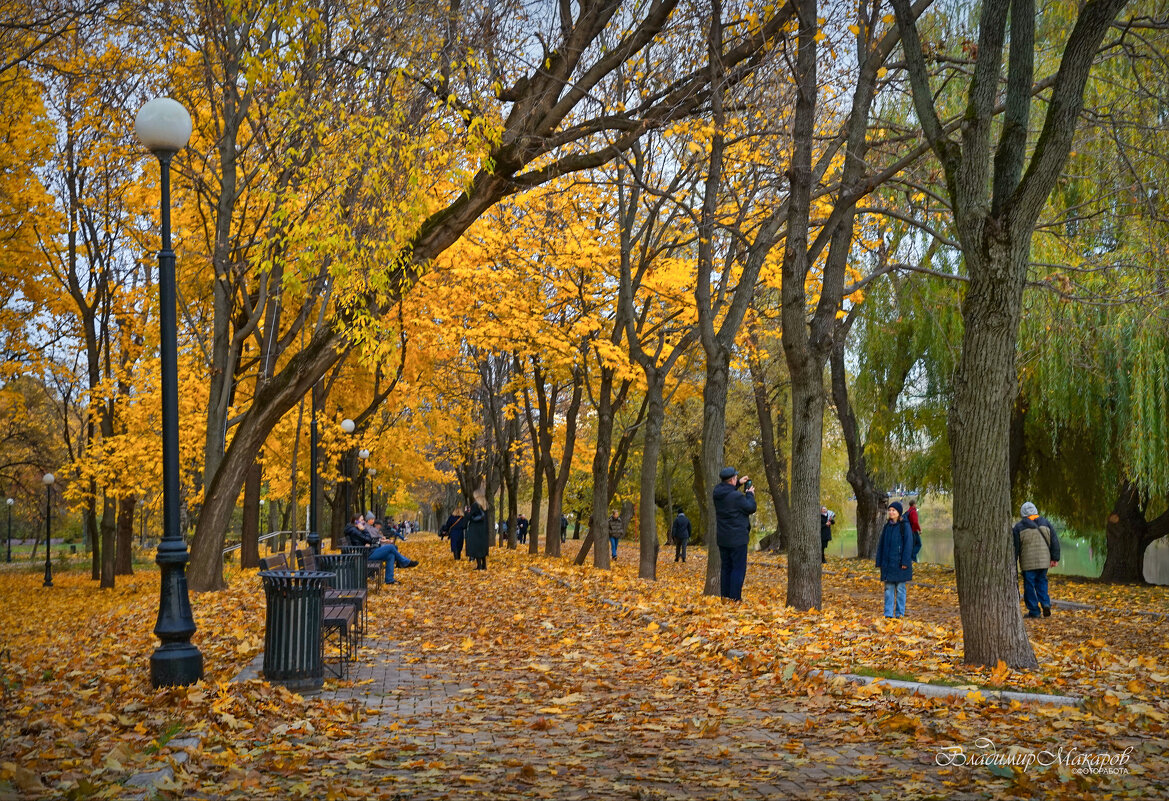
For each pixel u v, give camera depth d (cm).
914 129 1480
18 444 4481
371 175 1445
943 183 1797
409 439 3869
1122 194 1798
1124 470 2211
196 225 2267
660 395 2241
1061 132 842
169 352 902
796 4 1359
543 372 3088
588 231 2267
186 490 3700
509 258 2373
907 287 2538
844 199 1375
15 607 2700
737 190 1880
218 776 538
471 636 1227
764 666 886
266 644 841
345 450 3359
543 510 8519
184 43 1797
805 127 1362
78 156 2575
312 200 1536
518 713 740
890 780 523
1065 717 668
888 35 1359
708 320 1764
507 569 2478
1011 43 892
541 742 636
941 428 2734
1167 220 1617
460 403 3806
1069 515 2656
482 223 2373
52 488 4638
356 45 1522
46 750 565
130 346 2991
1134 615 1678
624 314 2184
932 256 2433
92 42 1819
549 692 830
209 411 1905
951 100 2136
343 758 588
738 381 4047
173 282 915
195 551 1781
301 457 3312
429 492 7431
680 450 4947
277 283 1984
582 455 3672
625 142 1647
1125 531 2488
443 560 3069
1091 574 3288
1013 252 878
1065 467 2578
